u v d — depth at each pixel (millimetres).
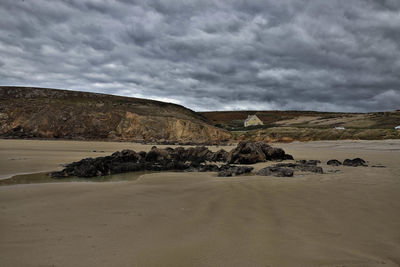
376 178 9820
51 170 13930
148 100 94938
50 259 3354
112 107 68938
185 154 22906
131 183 9867
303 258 3375
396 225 4629
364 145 32844
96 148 32781
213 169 14875
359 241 3938
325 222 4832
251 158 17984
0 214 5484
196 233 4328
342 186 8219
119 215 5426
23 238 4094
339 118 95188
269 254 3500
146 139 57844
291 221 4914
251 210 5695
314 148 32844
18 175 12383
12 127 55375
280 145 42094
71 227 4648
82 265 3186
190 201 6652
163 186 9047
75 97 85000
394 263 3223
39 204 6395
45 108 60531
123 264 3213
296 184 8719
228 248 3703
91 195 7488
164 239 4062
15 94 79500
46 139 51219
